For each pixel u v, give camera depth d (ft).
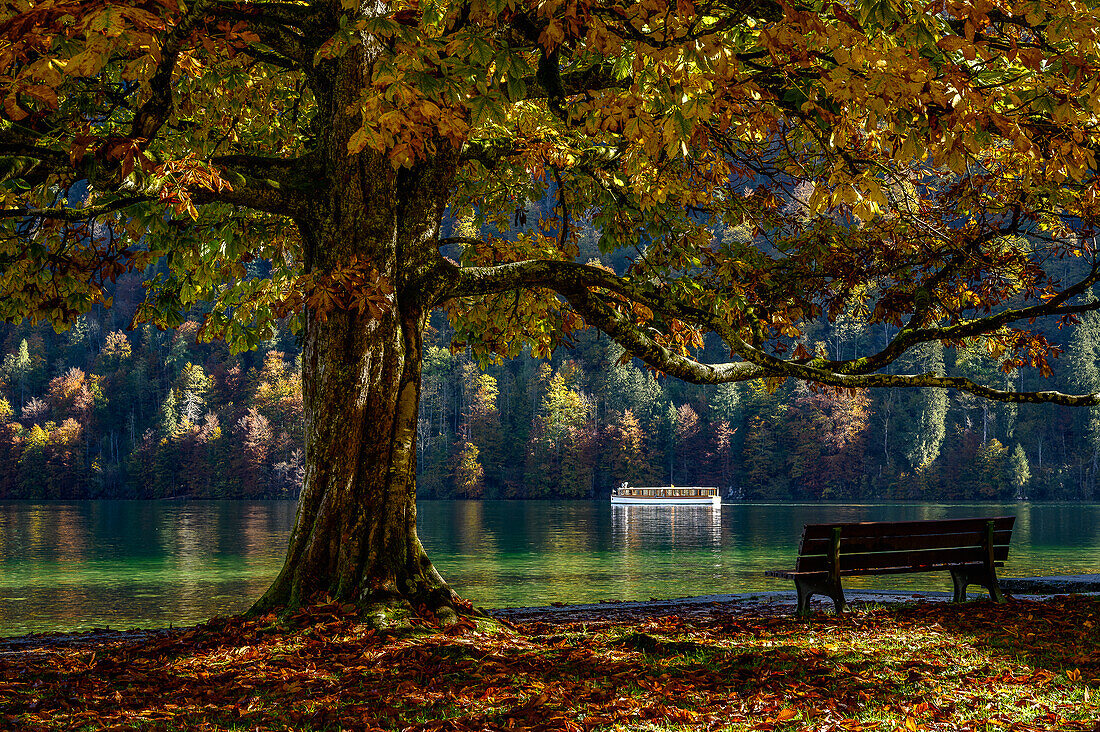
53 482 443.32
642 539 135.13
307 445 28.04
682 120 18.57
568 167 35.45
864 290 41.06
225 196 27.07
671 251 41.86
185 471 437.99
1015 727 15.85
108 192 25.63
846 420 407.23
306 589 26.81
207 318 41.88
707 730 16.06
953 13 18.33
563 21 18.97
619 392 447.42
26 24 15.51
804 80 22.79
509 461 443.73
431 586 27.40
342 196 27.48
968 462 384.27
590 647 23.86
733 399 435.53
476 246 40.22
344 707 18.12
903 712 16.97
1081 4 18.89
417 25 20.42
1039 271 38.45
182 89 33.88
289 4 26.43
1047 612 29.14
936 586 54.95
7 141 23.34
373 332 27.45
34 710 18.56
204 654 23.39
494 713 17.37
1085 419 381.19
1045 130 23.16
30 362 548.31
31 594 68.59
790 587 67.56
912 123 19.30
